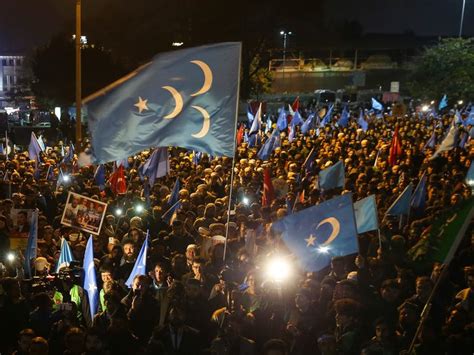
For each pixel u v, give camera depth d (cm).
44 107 5262
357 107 4841
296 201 1066
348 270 761
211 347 594
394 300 643
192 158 1841
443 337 584
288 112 3153
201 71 714
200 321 652
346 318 584
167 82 717
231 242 832
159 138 724
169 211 1093
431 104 4328
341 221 654
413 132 2316
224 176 1440
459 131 1736
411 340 588
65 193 1303
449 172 1436
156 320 677
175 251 874
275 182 1240
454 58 5019
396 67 7031
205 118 719
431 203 1116
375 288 684
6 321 652
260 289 653
